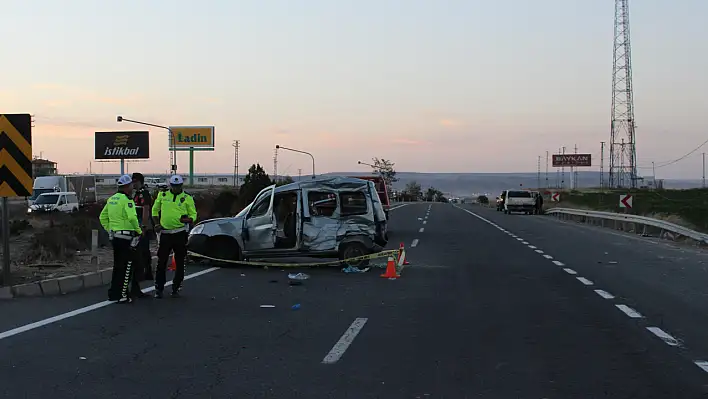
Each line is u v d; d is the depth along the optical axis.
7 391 6.29
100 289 12.59
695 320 9.88
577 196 64.44
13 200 62.47
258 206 15.88
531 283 13.64
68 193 45.59
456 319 9.87
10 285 11.80
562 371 7.11
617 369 7.20
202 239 15.77
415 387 6.50
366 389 6.42
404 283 13.56
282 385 6.53
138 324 9.37
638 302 11.41
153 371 7.01
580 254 19.80
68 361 7.38
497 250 20.97
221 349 7.96
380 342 8.37
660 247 22.42
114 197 11.05
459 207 71.06
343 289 12.72
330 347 8.08
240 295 11.93
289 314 10.19
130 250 11.09
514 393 6.34
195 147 80.56
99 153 67.00
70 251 17.08
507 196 52.78
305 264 15.95
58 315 9.96
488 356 7.71
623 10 84.56
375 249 16.12
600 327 9.36
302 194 15.67
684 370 7.18
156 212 11.57
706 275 15.02
